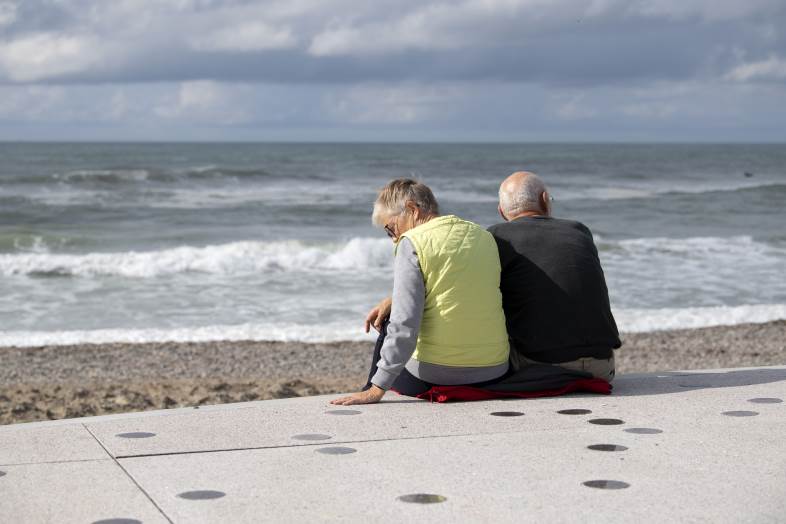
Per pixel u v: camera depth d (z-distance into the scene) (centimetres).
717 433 380
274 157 8262
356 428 394
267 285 1542
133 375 929
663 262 1888
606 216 3161
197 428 397
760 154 11294
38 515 280
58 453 354
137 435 384
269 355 1032
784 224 2908
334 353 1051
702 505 286
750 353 1073
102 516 279
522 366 469
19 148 11150
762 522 271
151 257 1728
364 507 287
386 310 458
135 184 3900
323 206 3138
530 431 386
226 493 302
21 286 1503
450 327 437
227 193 3728
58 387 841
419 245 431
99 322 1241
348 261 1784
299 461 341
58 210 2894
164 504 290
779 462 335
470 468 330
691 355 1061
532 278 454
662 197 4031
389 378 437
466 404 441
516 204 478
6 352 1026
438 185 4556
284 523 272
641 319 1279
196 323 1241
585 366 461
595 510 282
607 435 378
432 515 279
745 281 1658
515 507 286
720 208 3475
